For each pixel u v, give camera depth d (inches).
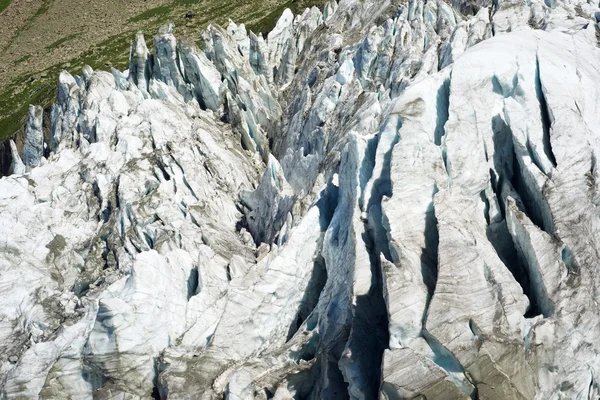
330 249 1221.1
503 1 1678.2
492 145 1160.8
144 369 1250.6
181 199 1815.9
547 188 1050.1
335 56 2182.6
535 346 908.6
